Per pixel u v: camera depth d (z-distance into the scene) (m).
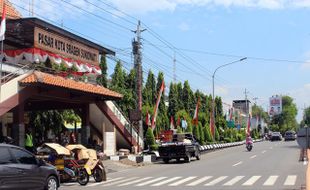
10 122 31.86
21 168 14.08
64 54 31.41
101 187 17.88
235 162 30.03
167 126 53.06
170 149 33.06
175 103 57.47
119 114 35.56
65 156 19.48
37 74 24.28
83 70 33.38
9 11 31.92
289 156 34.72
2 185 13.38
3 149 13.84
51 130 34.38
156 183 18.58
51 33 30.12
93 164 19.80
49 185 15.22
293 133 87.19
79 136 36.75
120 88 45.62
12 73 23.73
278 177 19.28
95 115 34.47
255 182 17.58
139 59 35.75
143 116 45.72
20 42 29.09
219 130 74.75
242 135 87.38
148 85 52.00
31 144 25.52
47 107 30.31
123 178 21.73
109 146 33.78
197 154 35.47
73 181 20.47
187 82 65.44
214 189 15.73
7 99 22.78
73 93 27.75
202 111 72.06
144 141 40.56
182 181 18.97
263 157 34.59
